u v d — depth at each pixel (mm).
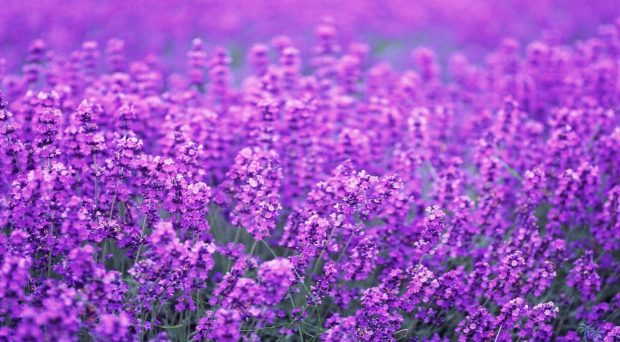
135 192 1025
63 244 943
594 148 1085
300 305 1033
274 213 975
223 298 962
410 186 1062
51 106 996
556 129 1106
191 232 990
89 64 1207
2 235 938
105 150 1016
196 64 1191
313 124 1089
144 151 1080
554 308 964
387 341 967
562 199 1030
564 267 1045
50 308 888
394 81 1217
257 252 1073
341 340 939
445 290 982
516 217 1061
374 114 1119
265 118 1061
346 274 992
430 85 1262
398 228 1021
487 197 1033
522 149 1113
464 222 1006
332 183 998
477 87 1278
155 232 924
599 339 989
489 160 1046
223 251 988
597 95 1194
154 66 1284
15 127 983
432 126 1163
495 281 983
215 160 1062
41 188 937
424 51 1283
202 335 958
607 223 1029
